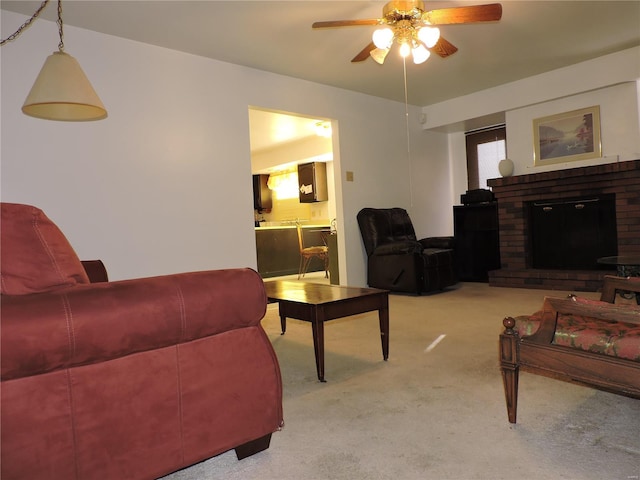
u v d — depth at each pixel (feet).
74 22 10.80
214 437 4.58
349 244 17.06
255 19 10.94
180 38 11.86
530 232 17.21
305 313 7.65
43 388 3.68
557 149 16.75
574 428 5.35
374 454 4.95
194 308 4.32
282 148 26.86
